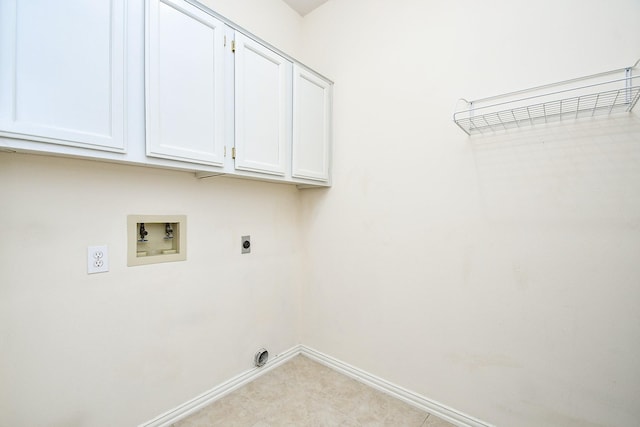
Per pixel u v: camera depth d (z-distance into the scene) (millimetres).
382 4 1821
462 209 1513
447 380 1563
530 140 1326
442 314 1580
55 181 1138
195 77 1286
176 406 1520
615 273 1155
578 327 1227
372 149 1862
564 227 1253
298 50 2270
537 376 1315
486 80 1433
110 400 1294
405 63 1717
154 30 1149
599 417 1187
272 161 1641
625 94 1113
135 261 1359
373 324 1858
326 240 2107
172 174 1496
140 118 1130
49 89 921
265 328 2006
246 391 1780
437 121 1594
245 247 1866
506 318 1392
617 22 1134
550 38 1269
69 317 1180
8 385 1056
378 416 1570
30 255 1090
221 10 1761
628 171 1131
